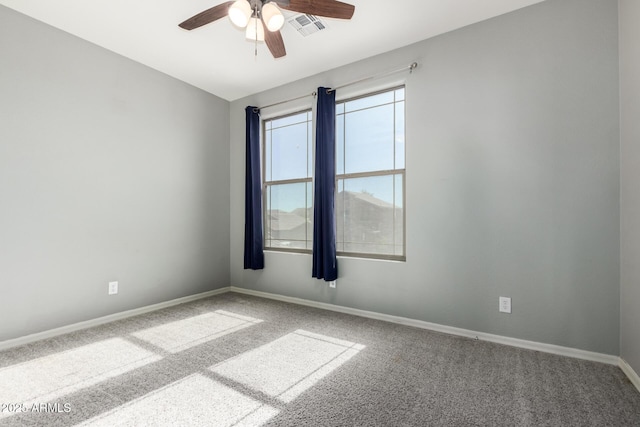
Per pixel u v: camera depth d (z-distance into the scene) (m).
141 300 3.14
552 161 2.22
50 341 2.41
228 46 2.85
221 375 1.90
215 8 1.91
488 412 1.54
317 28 2.56
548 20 2.23
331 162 3.16
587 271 2.11
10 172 2.30
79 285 2.68
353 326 2.77
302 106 3.53
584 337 2.12
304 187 3.59
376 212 3.09
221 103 4.04
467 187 2.53
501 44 2.40
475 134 2.50
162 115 3.35
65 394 1.68
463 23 2.51
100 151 2.83
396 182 2.98
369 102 3.14
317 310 3.27
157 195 3.30
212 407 1.58
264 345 2.36
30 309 2.39
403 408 1.57
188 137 3.62
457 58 2.58
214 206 3.93
